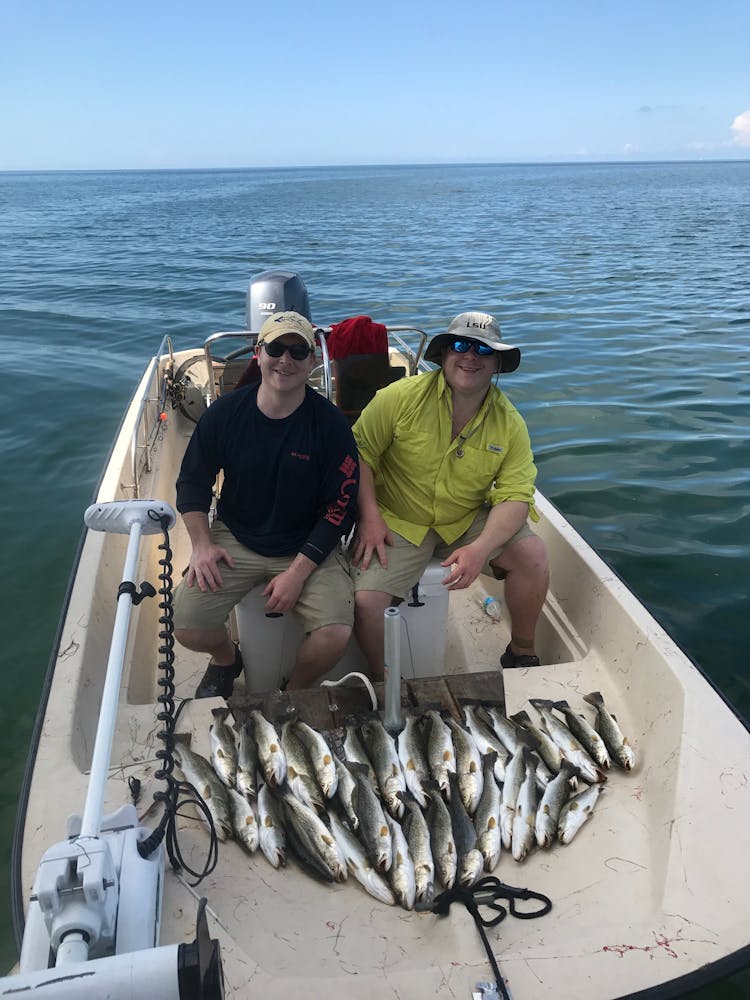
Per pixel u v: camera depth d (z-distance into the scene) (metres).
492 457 3.11
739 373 9.28
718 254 22.08
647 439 7.22
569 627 3.50
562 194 70.38
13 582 5.12
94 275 19.36
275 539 3.01
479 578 4.44
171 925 2.00
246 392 2.95
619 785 2.54
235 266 21.06
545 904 2.11
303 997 1.80
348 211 48.31
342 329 4.43
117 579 3.63
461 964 1.89
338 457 2.92
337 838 2.31
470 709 2.78
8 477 6.84
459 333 2.90
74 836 1.88
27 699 4.04
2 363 10.40
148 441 5.22
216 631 3.04
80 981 1.32
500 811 2.41
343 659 3.35
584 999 1.80
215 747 2.59
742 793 2.26
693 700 2.55
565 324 12.31
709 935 1.93
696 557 5.16
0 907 2.92
